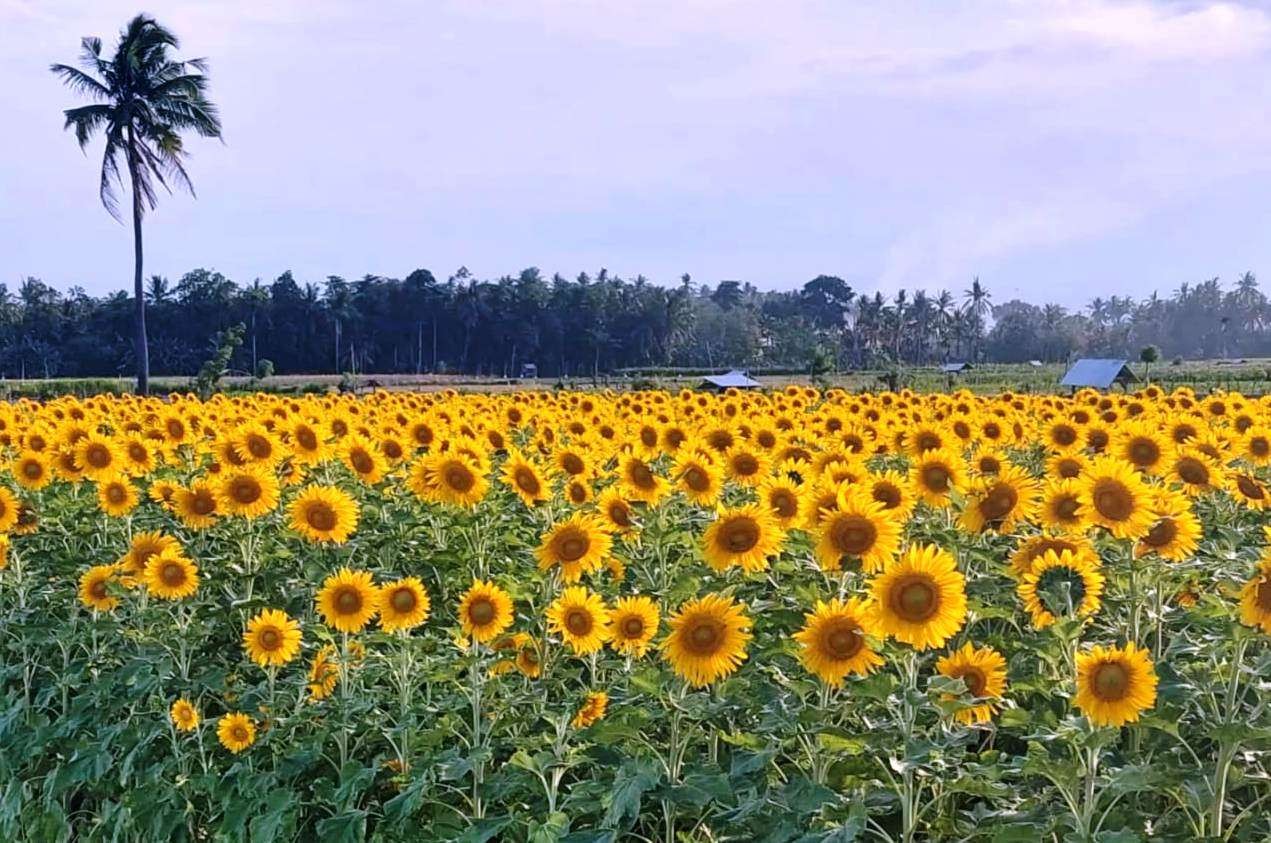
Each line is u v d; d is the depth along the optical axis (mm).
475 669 6250
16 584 8859
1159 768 4930
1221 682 5445
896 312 152625
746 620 5379
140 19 41031
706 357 143375
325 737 6520
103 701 7551
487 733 6176
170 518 10391
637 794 4969
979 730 5676
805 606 6016
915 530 7832
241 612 7891
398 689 6832
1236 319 198125
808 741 5191
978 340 163875
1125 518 6180
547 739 5789
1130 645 4707
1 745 7738
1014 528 7586
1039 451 12844
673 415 17000
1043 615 5816
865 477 7828
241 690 7414
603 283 145375
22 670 8141
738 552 6344
